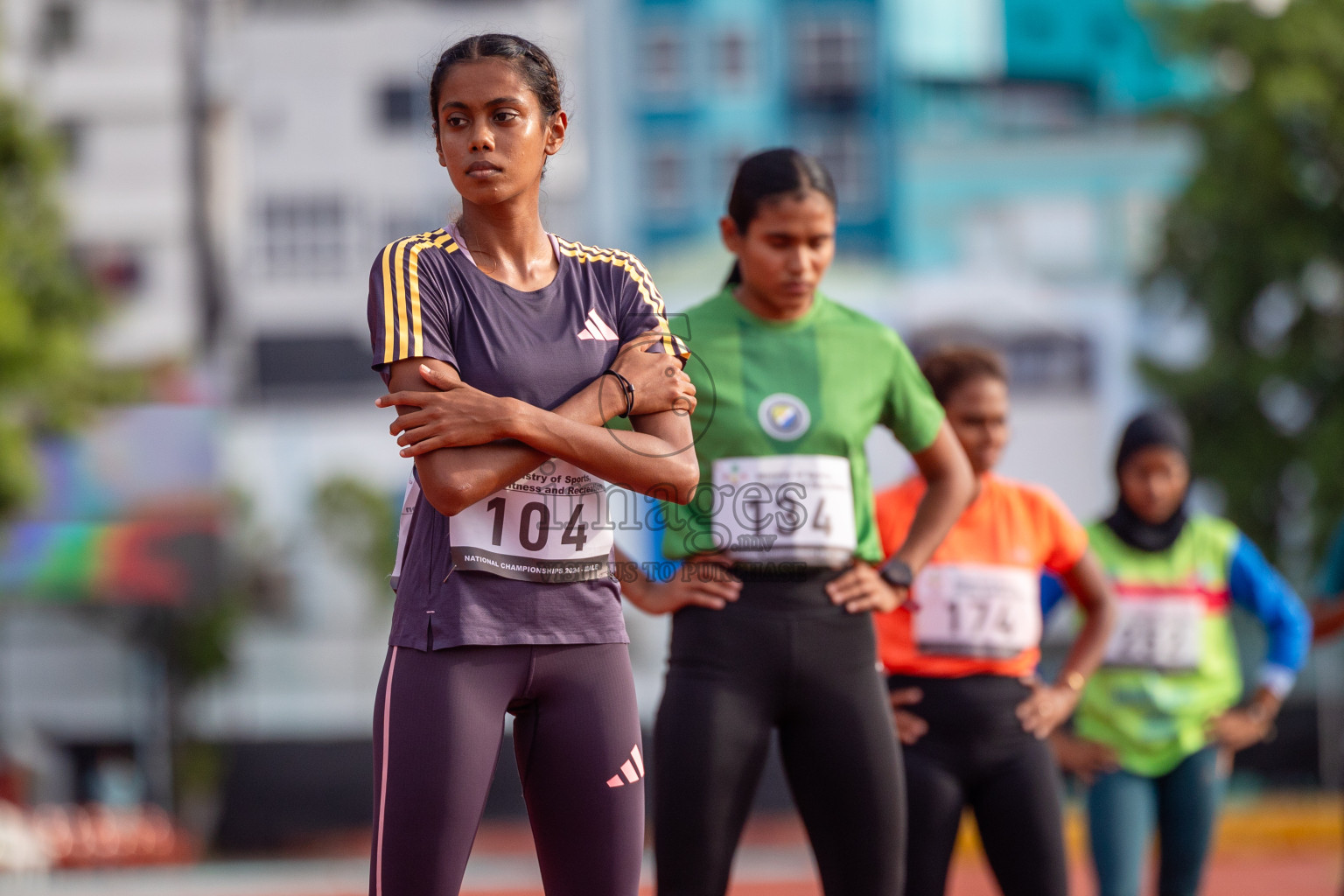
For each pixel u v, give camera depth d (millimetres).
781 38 69062
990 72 69125
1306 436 51438
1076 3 69062
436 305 6797
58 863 39531
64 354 40625
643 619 59812
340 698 65250
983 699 10320
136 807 56781
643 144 68812
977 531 10750
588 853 6828
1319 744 55406
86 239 68250
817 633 8852
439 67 6980
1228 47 51750
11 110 40312
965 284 66750
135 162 68812
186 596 51750
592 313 7109
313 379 69250
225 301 68875
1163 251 54125
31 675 64438
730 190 9320
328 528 65938
